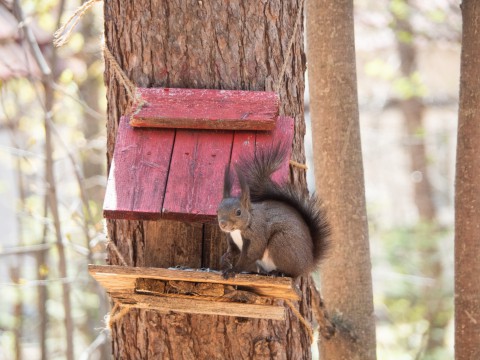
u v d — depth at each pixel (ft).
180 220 27.73
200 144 29.60
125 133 30.19
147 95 30.63
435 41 82.89
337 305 37.68
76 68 69.67
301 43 33.14
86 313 70.54
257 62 31.73
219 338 31.01
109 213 27.76
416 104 101.35
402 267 86.43
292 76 32.63
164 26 31.68
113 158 29.32
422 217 99.76
